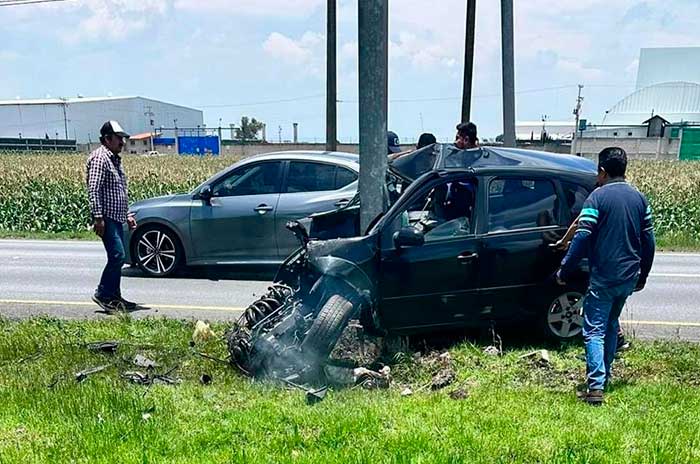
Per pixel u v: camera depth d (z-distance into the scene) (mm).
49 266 9602
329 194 8055
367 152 5676
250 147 53938
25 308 6906
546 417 3688
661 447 3248
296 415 3682
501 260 5086
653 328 6164
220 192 8430
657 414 3754
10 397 3910
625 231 4062
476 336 5445
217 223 8281
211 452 3252
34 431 3475
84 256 10578
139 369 4582
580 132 54781
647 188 16797
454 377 4504
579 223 4191
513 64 12266
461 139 7570
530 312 5223
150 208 8547
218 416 3717
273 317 4719
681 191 16000
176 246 8500
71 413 3689
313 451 3248
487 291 5102
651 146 45188
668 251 11539
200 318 6426
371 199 5703
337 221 5832
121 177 6535
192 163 29453
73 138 83562
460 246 5039
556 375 4559
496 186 5227
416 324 5055
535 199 5270
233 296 7504
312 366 4336
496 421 3592
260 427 3537
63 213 14398
